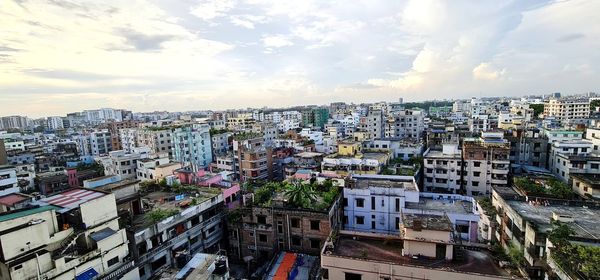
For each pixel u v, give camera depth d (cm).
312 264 3862
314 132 13400
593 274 2086
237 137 9556
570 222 3086
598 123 8725
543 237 2827
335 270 2858
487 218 4094
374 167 6178
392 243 3142
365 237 3262
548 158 7119
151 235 3662
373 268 2703
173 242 3950
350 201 4791
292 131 14038
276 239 4303
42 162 10475
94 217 3117
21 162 10206
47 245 2714
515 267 2577
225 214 4844
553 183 4544
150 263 3628
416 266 2570
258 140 9469
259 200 4506
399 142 8719
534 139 7212
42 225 2673
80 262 2852
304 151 9906
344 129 15450
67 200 3209
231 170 8981
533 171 6538
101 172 8956
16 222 2516
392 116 14662
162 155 7850
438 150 7881
